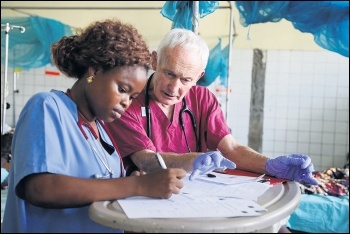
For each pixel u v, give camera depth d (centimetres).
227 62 409
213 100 157
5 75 291
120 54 84
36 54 431
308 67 484
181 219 68
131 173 119
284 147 494
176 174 82
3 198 219
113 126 131
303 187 326
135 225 67
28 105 85
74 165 88
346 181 345
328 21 217
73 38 92
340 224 306
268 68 489
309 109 488
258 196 87
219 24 447
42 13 488
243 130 497
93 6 488
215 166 104
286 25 475
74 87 95
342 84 482
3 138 239
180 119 148
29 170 77
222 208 75
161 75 132
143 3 485
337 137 486
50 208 81
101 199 77
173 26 196
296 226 310
